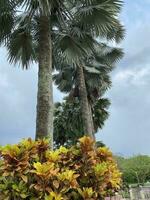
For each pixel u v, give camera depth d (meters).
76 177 4.10
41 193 3.78
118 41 15.30
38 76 8.84
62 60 11.17
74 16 9.59
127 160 41.25
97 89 21.69
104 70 21.41
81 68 18.81
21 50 10.17
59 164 4.24
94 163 4.38
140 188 12.09
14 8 8.98
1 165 3.95
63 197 3.86
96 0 9.41
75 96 22.00
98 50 20.31
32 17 9.55
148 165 39.12
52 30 10.18
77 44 10.23
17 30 9.78
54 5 9.44
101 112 25.88
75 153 4.40
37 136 8.18
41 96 8.53
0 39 9.73
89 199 4.04
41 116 8.34
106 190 4.51
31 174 3.89
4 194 3.83
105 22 9.40
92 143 4.49
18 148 3.93
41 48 9.04
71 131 29.08
